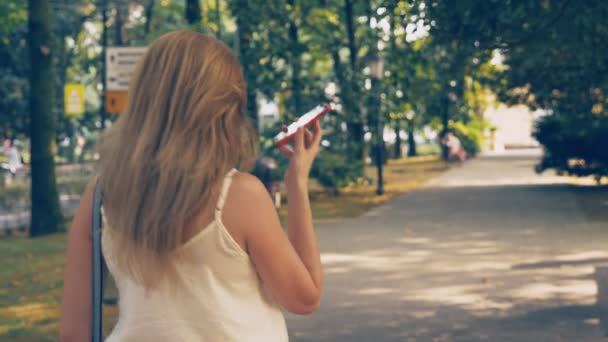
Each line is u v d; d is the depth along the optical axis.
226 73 2.09
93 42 44.56
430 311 8.80
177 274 2.00
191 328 2.00
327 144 25.27
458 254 12.89
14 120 31.17
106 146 2.08
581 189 26.19
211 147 2.01
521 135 79.38
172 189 1.97
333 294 9.84
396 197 25.17
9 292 10.52
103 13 36.81
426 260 12.35
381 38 24.47
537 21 9.11
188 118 2.01
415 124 30.22
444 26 8.95
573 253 12.66
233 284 2.02
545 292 9.67
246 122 2.11
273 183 20.61
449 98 44.94
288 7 23.91
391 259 12.53
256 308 2.04
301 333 7.90
